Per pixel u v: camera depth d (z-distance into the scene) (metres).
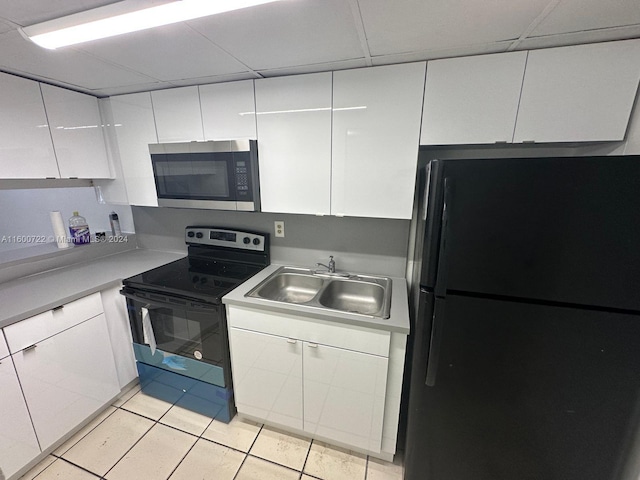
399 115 1.40
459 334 1.19
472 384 1.22
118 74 1.53
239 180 1.68
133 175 1.99
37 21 1.02
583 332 1.07
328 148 1.54
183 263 2.18
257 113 1.61
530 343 1.12
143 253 2.44
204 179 1.77
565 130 1.23
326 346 1.46
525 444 1.22
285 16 0.97
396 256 1.87
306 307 1.48
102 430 1.75
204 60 1.34
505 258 1.08
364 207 1.56
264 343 1.58
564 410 1.15
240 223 2.17
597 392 1.10
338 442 1.62
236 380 1.72
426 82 1.33
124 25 1.02
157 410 1.90
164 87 1.76
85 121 1.88
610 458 1.14
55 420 1.57
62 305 1.54
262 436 1.73
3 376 1.34
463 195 1.08
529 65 1.21
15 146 1.55
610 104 1.16
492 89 1.26
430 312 1.21
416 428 1.33
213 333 1.65
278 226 2.06
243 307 1.57
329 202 1.62
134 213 2.50
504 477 1.28
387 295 1.63
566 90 1.19
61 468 1.53
